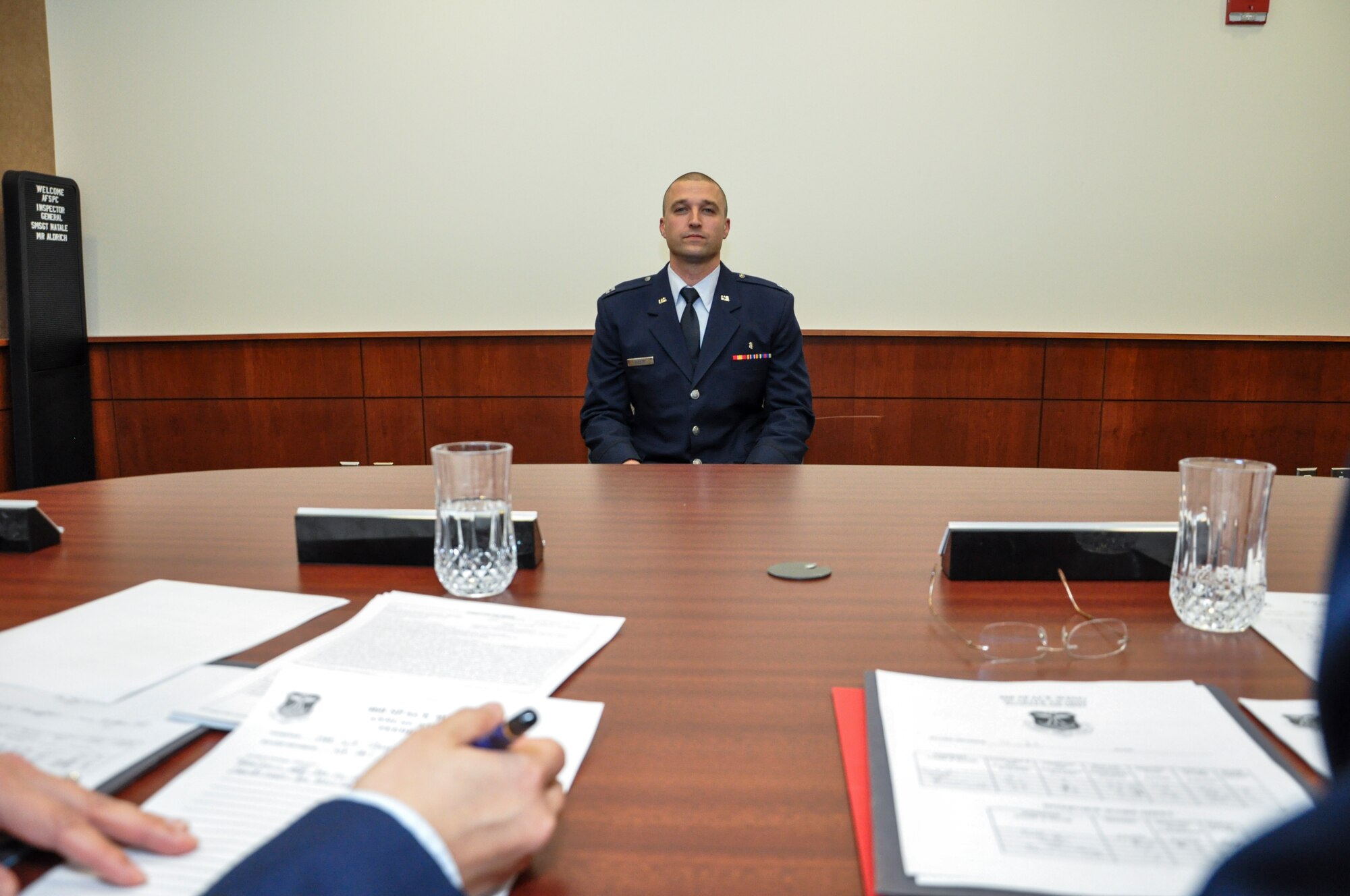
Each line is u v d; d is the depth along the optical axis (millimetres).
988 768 580
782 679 766
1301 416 3660
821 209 3791
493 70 3793
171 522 1366
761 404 2852
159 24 3814
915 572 1092
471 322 3926
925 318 3818
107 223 3938
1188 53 3594
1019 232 3742
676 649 837
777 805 574
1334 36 3543
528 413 3857
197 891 465
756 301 2775
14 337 3686
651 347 2756
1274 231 3672
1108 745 605
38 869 498
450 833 443
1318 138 3607
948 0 3650
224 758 601
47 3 3814
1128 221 3703
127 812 501
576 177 3832
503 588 1008
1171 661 797
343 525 1125
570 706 700
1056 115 3672
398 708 681
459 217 3873
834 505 1469
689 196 2691
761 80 3744
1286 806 528
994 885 467
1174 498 1507
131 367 3932
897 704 678
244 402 3916
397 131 3838
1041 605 965
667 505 1481
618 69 3770
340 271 3918
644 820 558
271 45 3811
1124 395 3691
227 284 3947
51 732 642
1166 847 492
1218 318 3736
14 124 3732
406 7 3773
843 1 3680
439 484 994
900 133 3730
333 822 431
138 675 747
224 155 3879
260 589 1020
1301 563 1108
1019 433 3752
